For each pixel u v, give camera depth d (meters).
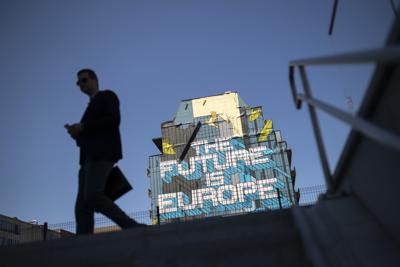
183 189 28.67
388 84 2.00
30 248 2.89
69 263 2.76
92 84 3.96
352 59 1.92
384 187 2.23
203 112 32.62
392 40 1.80
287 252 2.38
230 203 27.06
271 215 2.74
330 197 2.84
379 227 2.34
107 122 3.56
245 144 29.34
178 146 30.73
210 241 2.53
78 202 3.65
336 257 2.19
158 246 2.72
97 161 3.48
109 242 2.80
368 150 2.37
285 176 27.38
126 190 3.75
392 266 2.09
